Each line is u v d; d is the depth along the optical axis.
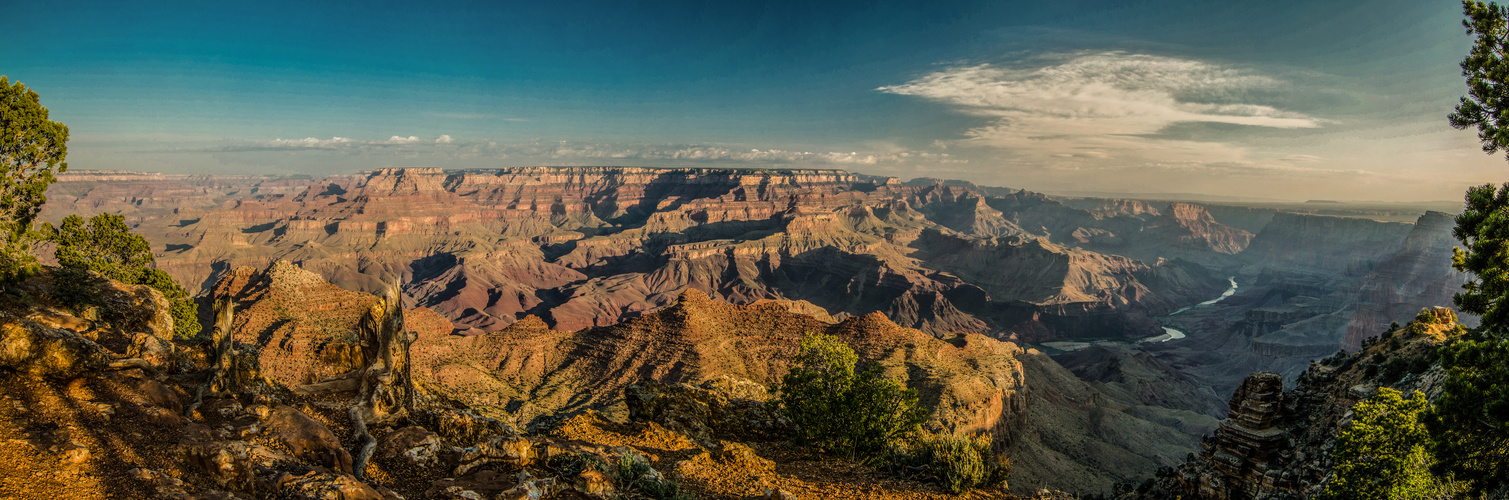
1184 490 40.91
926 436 33.75
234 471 13.16
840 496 25.55
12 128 31.84
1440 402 24.44
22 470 11.23
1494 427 22.34
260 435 15.07
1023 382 129.88
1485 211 24.84
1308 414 41.12
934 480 29.05
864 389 31.81
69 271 30.31
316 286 112.19
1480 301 24.02
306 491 12.78
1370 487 24.05
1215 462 39.12
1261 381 38.69
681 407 35.28
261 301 102.62
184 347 21.27
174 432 14.10
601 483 18.55
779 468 28.73
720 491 23.31
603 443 28.20
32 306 24.09
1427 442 23.86
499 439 19.06
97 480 11.64
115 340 22.73
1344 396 40.53
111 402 14.77
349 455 15.62
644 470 21.44
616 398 116.44
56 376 14.77
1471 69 25.50
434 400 21.81
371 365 18.72
